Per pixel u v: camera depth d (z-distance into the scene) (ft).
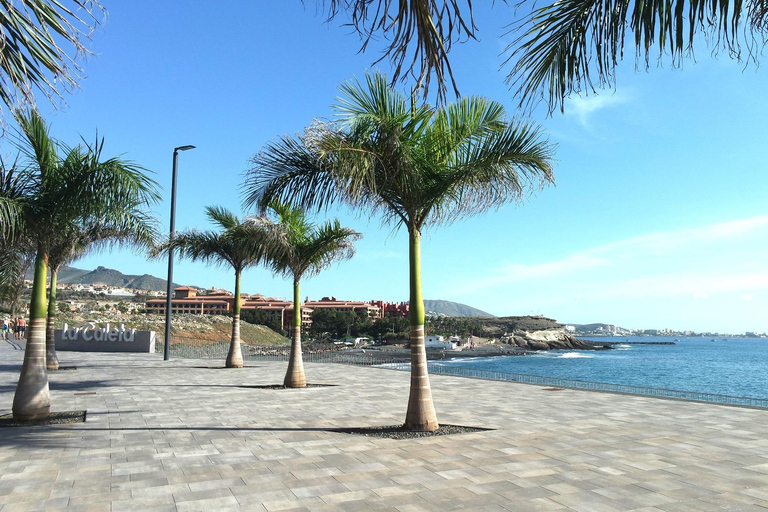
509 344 609.01
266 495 18.40
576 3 11.97
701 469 21.94
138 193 32.01
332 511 16.78
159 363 83.87
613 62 11.22
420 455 24.38
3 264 48.98
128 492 18.71
